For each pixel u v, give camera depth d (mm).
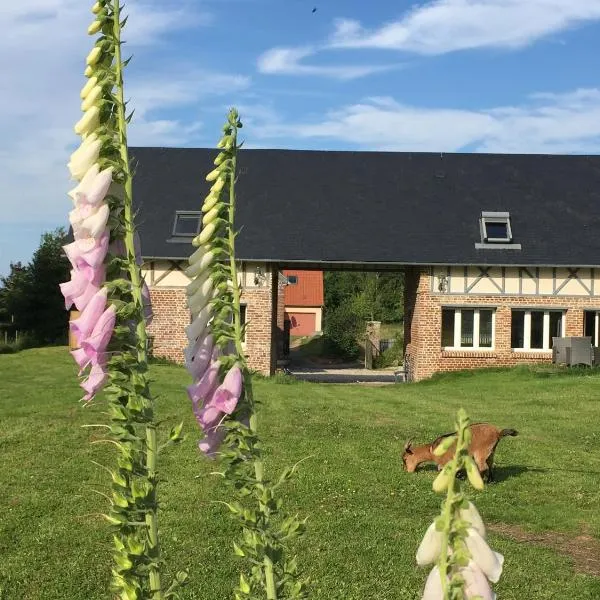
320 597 6090
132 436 2260
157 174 27406
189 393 2496
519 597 6242
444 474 1544
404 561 6953
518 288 24938
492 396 18953
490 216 25812
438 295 24875
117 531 2336
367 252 24828
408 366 26938
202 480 9609
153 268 25047
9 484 9539
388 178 27812
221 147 2533
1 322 38375
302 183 27484
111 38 2279
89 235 2236
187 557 6961
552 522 8438
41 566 6840
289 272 54875
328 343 43344
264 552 2576
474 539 1519
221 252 2516
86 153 2227
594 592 6379
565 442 12797
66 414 14203
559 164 28297
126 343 2264
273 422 14141
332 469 10453
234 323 2531
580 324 24922
